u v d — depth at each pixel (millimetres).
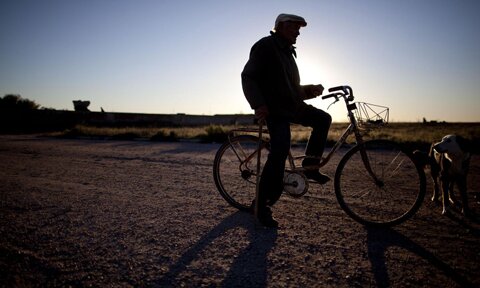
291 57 3137
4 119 29875
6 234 2861
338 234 2891
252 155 3662
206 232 2932
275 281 2068
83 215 3420
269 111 3086
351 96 3176
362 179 4984
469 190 4523
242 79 2996
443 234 2879
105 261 2346
